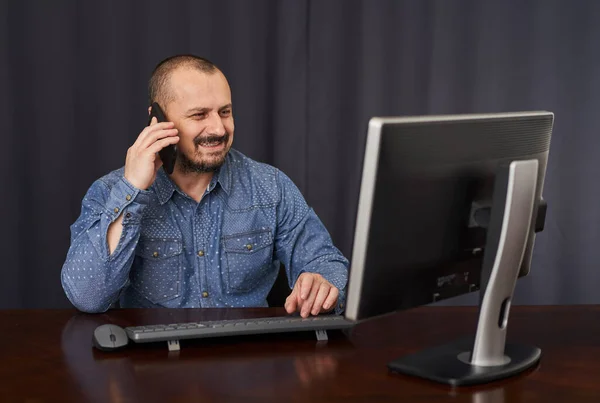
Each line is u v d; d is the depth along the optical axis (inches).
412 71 113.4
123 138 110.4
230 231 80.0
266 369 54.4
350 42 112.3
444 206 52.5
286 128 112.7
